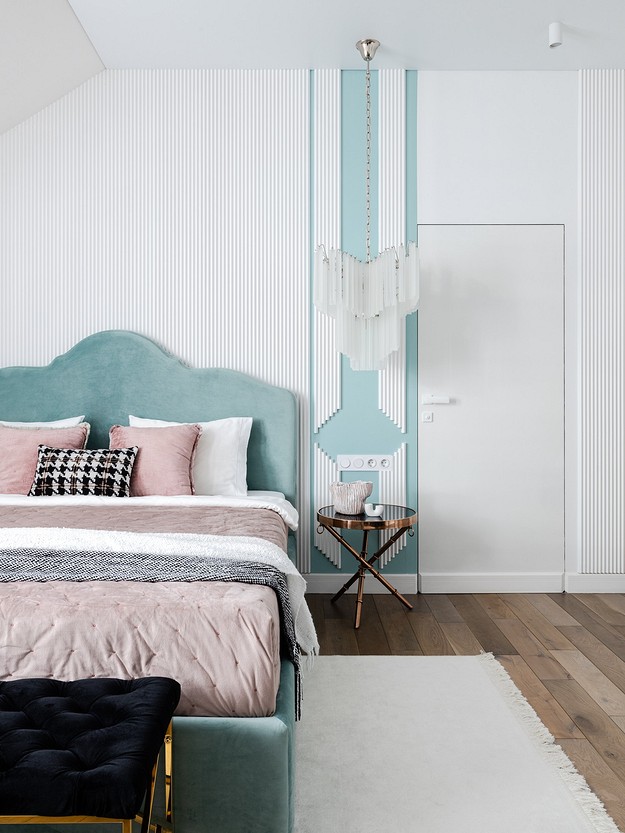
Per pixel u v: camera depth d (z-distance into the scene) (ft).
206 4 10.57
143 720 4.61
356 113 12.83
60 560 6.81
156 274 12.84
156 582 6.45
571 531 13.08
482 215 12.91
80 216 12.83
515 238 12.92
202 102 12.78
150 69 12.78
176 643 5.65
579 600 12.51
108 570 6.60
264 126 12.81
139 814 5.17
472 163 12.88
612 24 11.21
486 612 11.81
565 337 13.01
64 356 12.64
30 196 12.84
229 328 12.85
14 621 5.70
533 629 10.91
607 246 12.92
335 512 11.94
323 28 11.31
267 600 6.03
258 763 5.41
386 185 12.82
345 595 12.84
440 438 12.98
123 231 12.84
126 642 5.65
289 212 12.84
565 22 11.15
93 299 12.85
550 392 13.01
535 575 13.02
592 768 6.79
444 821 6.02
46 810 3.93
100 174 12.82
